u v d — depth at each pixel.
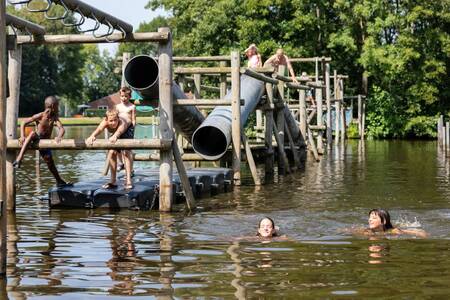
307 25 48.31
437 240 10.05
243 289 7.31
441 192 16.02
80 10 11.58
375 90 48.28
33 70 92.75
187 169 17.89
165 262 8.62
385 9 47.38
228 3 47.28
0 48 8.01
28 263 8.59
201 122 18.84
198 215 12.70
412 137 49.09
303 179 19.48
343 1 47.97
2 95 8.03
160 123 13.20
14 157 13.20
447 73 48.19
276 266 8.36
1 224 7.95
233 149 17.55
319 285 7.46
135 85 14.57
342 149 34.91
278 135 21.73
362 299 6.93
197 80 22.08
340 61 51.31
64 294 7.18
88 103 125.88
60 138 13.01
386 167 23.33
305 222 11.73
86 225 11.52
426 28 46.88
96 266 8.41
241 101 17.41
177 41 49.97
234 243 9.86
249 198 15.30
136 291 7.27
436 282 7.59
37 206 13.84
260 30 47.75
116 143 12.85
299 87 25.33
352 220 11.95
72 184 14.35
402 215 12.53
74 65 104.94
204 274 7.97
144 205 13.51
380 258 8.82
